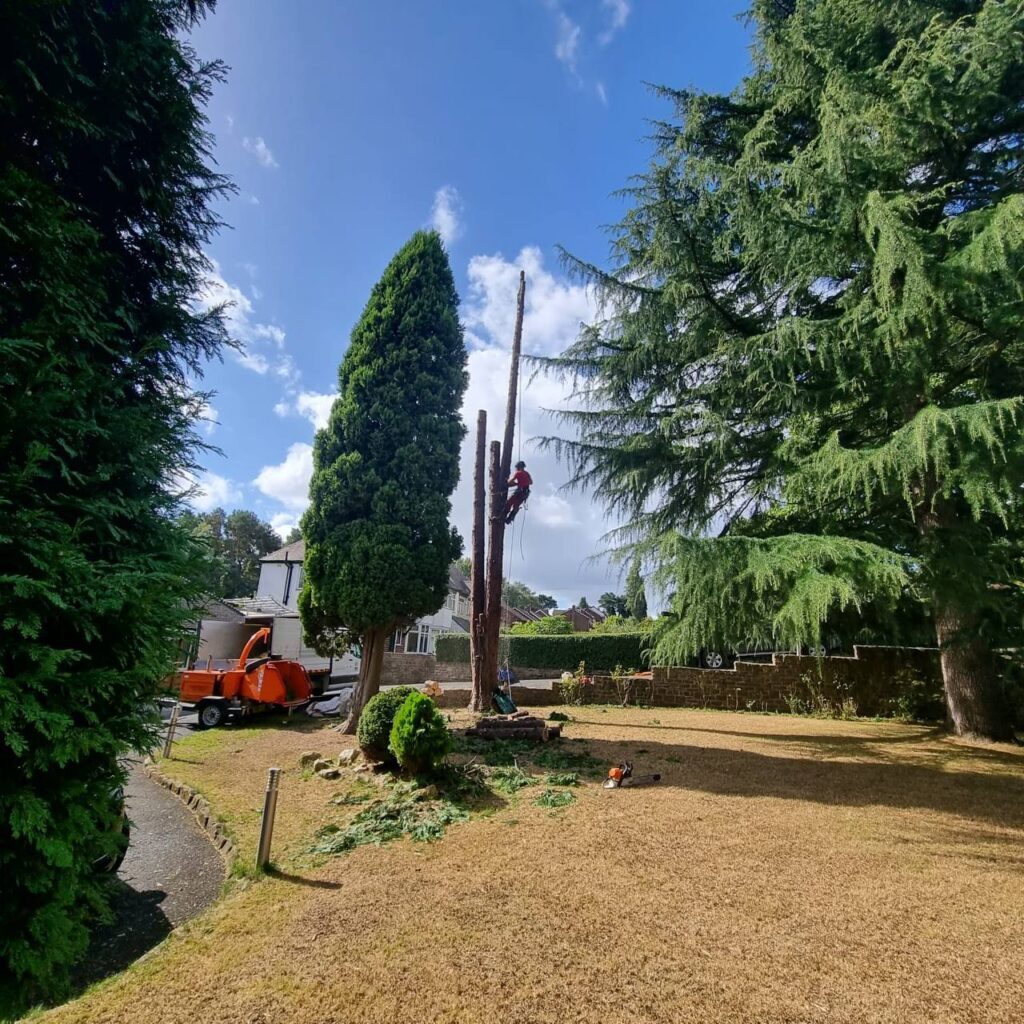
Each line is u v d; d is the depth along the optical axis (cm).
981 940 277
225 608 2156
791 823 457
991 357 703
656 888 335
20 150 266
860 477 642
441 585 939
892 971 250
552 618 2836
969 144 729
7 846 219
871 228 615
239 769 696
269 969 256
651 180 841
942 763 677
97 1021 221
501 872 360
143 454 293
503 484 1046
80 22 277
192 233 353
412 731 550
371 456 943
